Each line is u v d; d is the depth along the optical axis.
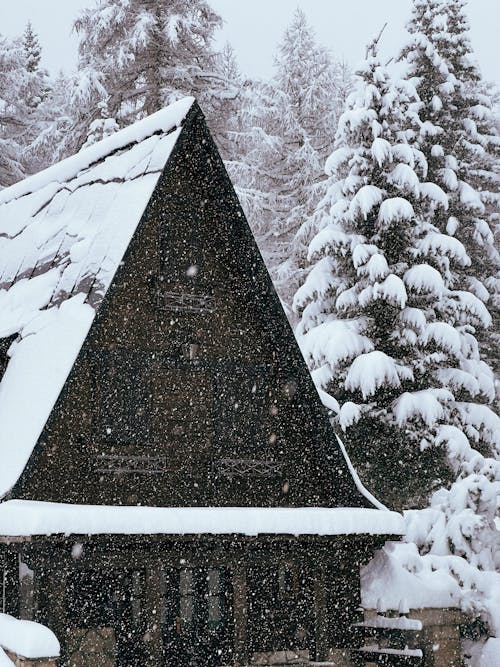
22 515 13.41
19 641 12.57
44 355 15.38
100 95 31.73
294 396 17.05
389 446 25.67
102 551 14.55
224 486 16.47
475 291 29.77
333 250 26.91
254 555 15.98
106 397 15.55
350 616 17.16
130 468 15.46
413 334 25.83
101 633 14.88
